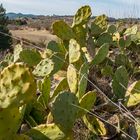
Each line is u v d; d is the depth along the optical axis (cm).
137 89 234
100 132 213
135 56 430
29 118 196
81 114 198
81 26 336
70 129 177
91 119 214
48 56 307
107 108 238
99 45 380
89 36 346
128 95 235
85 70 237
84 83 215
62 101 178
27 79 133
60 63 281
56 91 236
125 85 247
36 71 255
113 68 349
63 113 176
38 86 234
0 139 141
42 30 1872
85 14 334
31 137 163
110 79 307
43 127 164
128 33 474
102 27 389
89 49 342
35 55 309
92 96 200
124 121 220
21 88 133
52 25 323
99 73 319
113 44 424
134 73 345
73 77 227
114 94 243
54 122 175
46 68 254
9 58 337
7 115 139
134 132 214
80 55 262
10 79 134
